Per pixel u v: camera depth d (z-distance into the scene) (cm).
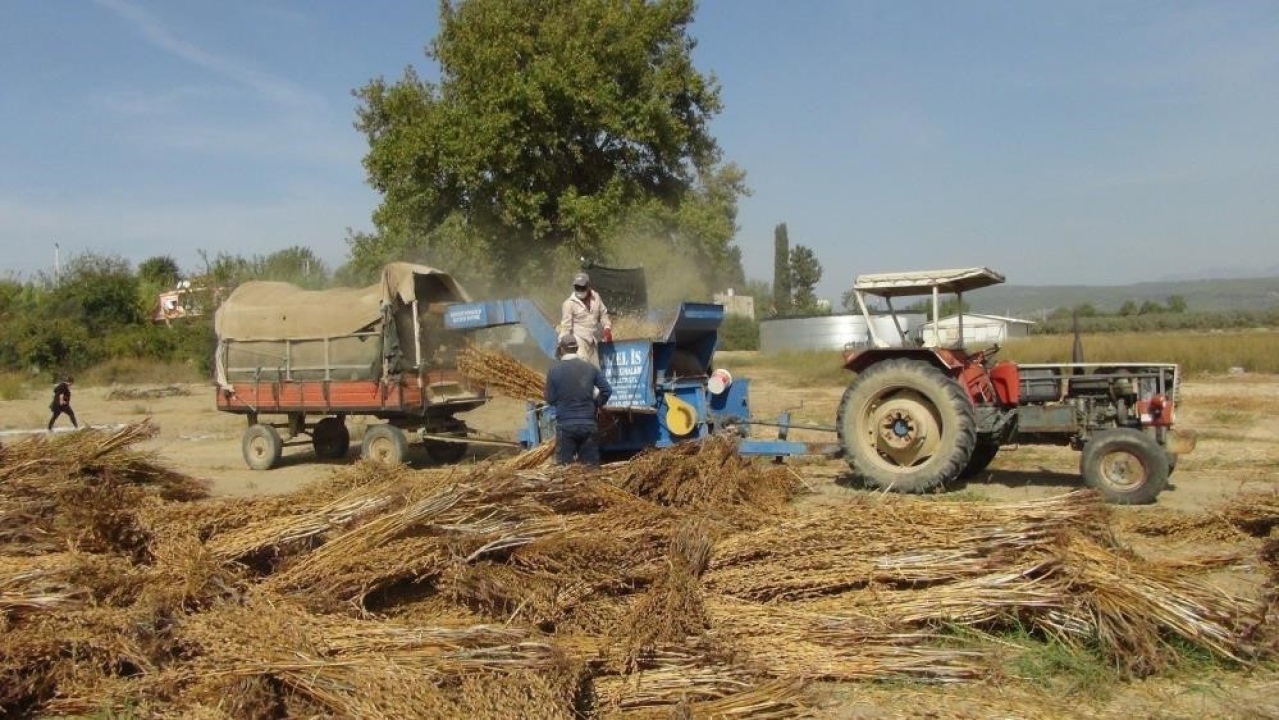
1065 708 460
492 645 478
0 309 4384
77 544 630
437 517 599
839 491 995
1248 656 494
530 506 634
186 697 461
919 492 961
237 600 543
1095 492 595
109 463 888
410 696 417
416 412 1241
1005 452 1277
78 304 4241
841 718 451
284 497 730
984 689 482
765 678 481
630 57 2047
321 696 434
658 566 579
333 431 1410
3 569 570
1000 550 552
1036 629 531
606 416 1025
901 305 1162
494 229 2098
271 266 4153
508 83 1955
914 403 976
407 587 573
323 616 517
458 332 1309
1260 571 609
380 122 2302
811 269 8144
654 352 1033
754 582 560
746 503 768
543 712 405
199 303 3938
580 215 2006
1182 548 712
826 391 2419
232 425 2009
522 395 1116
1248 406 1769
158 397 2866
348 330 1263
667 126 2091
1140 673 489
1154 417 930
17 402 2733
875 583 553
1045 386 990
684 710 437
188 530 638
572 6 2028
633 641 488
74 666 492
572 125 2056
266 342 1335
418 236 2122
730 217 2292
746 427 1080
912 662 492
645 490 780
